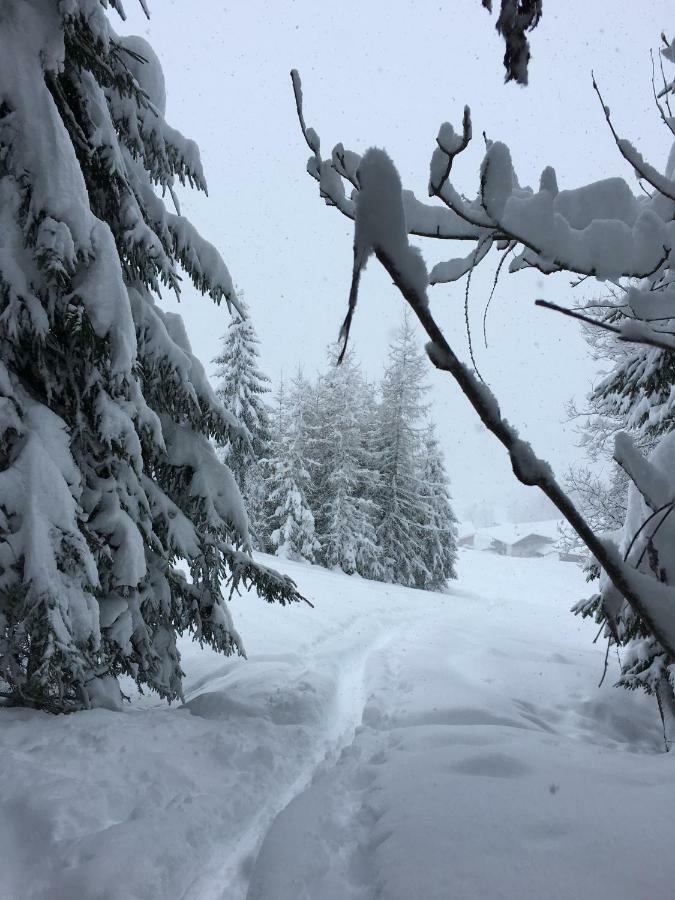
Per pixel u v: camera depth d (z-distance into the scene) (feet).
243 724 17.44
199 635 21.30
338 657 31.30
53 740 14.10
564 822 10.00
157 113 20.42
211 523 20.52
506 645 37.06
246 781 13.89
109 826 11.03
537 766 12.97
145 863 9.86
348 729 19.60
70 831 10.60
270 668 25.54
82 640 15.19
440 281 6.33
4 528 14.76
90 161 18.30
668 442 10.53
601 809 10.40
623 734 23.00
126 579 17.60
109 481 18.22
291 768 15.25
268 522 105.60
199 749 15.11
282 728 17.56
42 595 14.47
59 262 14.99
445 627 45.55
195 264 21.01
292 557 100.01
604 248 5.52
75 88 18.11
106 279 16.03
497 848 9.44
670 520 4.39
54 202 15.52
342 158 5.28
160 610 19.98
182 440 21.24
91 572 15.43
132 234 18.56
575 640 48.32
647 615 3.22
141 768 13.30
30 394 17.30
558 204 6.27
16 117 15.79
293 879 9.66
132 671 18.40
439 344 2.85
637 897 7.87
